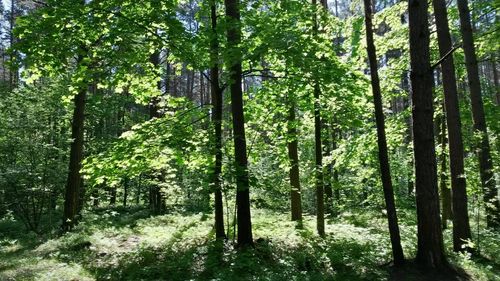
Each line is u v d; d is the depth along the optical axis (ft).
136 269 30.14
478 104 43.91
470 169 45.75
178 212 72.18
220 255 31.17
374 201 62.54
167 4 30.32
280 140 48.55
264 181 37.55
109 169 35.47
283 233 41.93
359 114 42.96
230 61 31.55
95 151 79.97
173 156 36.29
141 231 50.06
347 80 34.06
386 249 33.65
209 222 53.57
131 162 35.65
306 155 73.10
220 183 32.65
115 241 44.19
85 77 32.60
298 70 34.58
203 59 34.78
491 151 42.96
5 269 30.60
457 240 37.01
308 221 52.60
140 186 91.45
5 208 60.75
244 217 34.32
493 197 41.96
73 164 52.75
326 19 39.73
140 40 35.53
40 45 27.81
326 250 33.78
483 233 40.93
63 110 69.05
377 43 51.11
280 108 43.93
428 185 29.19
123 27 30.01
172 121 37.29
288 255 32.27
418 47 29.53
